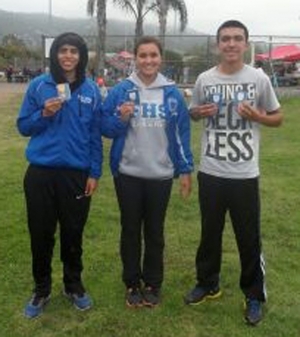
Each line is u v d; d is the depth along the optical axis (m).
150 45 4.27
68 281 4.56
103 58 24.84
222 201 4.38
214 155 4.30
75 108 4.16
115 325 4.34
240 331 4.30
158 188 4.44
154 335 4.23
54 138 4.16
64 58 4.09
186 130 4.43
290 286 5.05
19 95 24.83
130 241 4.55
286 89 24.69
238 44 4.12
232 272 5.26
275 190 8.20
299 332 4.31
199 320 4.44
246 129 4.22
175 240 6.09
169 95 4.34
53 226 4.36
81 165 4.22
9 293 4.81
